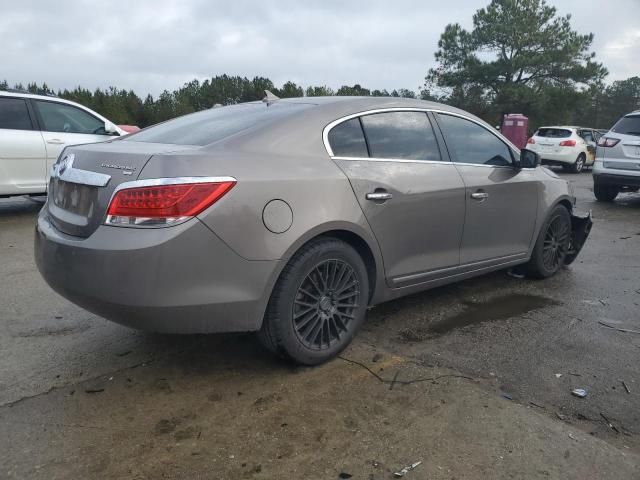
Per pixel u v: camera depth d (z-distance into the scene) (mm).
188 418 2795
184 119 3941
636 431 2762
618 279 5375
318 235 3211
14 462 2434
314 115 3441
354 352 3562
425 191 3770
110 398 2975
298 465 2445
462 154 4250
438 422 2779
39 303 4371
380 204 3479
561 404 2984
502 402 2980
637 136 9984
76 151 3281
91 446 2555
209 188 2766
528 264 5125
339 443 2602
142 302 2689
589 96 36219
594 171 10570
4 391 3025
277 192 2980
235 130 3295
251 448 2559
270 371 3283
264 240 2918
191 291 2748
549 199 5004
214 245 2771
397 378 3221
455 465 2459
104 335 3783
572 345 3752
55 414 2812
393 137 3781
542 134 20156
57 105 8305
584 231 5613
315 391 3064
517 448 2586
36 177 7992
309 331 3232
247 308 2922
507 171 4570
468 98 38312
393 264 3674
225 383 3145
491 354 3580
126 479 2340
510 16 36438
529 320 4199
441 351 3609
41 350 3539
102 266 2713
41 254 3135
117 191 2768
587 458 2529
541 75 37312
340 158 3406
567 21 37125
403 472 2408
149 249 2654
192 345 3635
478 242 4332
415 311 4344
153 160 2789
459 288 4961
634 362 3510
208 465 2434
